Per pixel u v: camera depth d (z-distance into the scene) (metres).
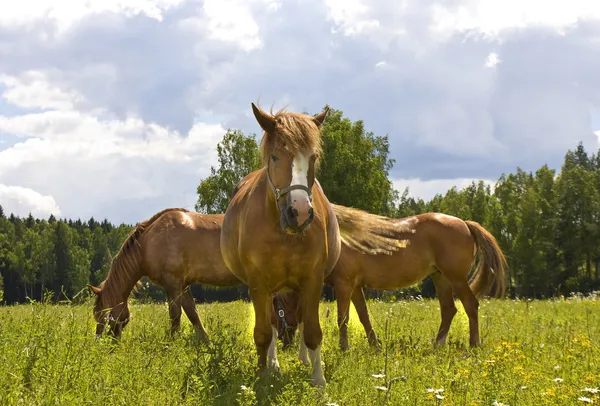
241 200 6.24
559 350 6.95
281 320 8.80
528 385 4.96
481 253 9.51
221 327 6.81
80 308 5.54
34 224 116.38
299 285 5.85
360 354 6.73
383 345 6.90
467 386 4.99
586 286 63.66
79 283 93.88
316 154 5.45
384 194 47.47
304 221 5.16
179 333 7.60
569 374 5.51
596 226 63.41
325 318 9.77
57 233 96.94
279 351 7.93
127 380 4.64
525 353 6.71
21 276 92.19
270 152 5.48
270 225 5.59
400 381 5.11
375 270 9.20
